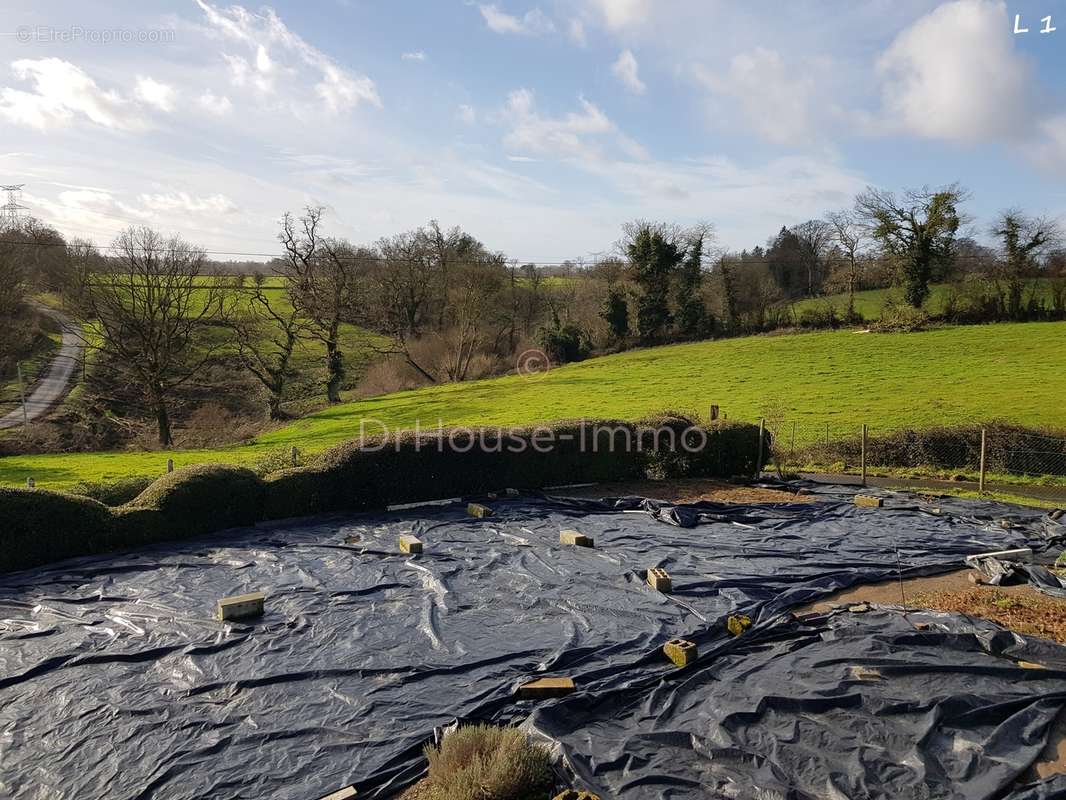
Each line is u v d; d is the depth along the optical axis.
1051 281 39.03
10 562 8.71
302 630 6.88
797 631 6.75
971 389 25.20
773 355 36.16
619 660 6.23
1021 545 10.34
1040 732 4.82
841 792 4.22
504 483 14.05
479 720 5.19
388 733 5.00
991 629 6.37
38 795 4.32
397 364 43.19
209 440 27.44
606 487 14.97
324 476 12.05
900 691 5.40
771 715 5.13
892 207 41.16
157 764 4.62
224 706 5.37
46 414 32.88
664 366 36.41
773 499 13.77
